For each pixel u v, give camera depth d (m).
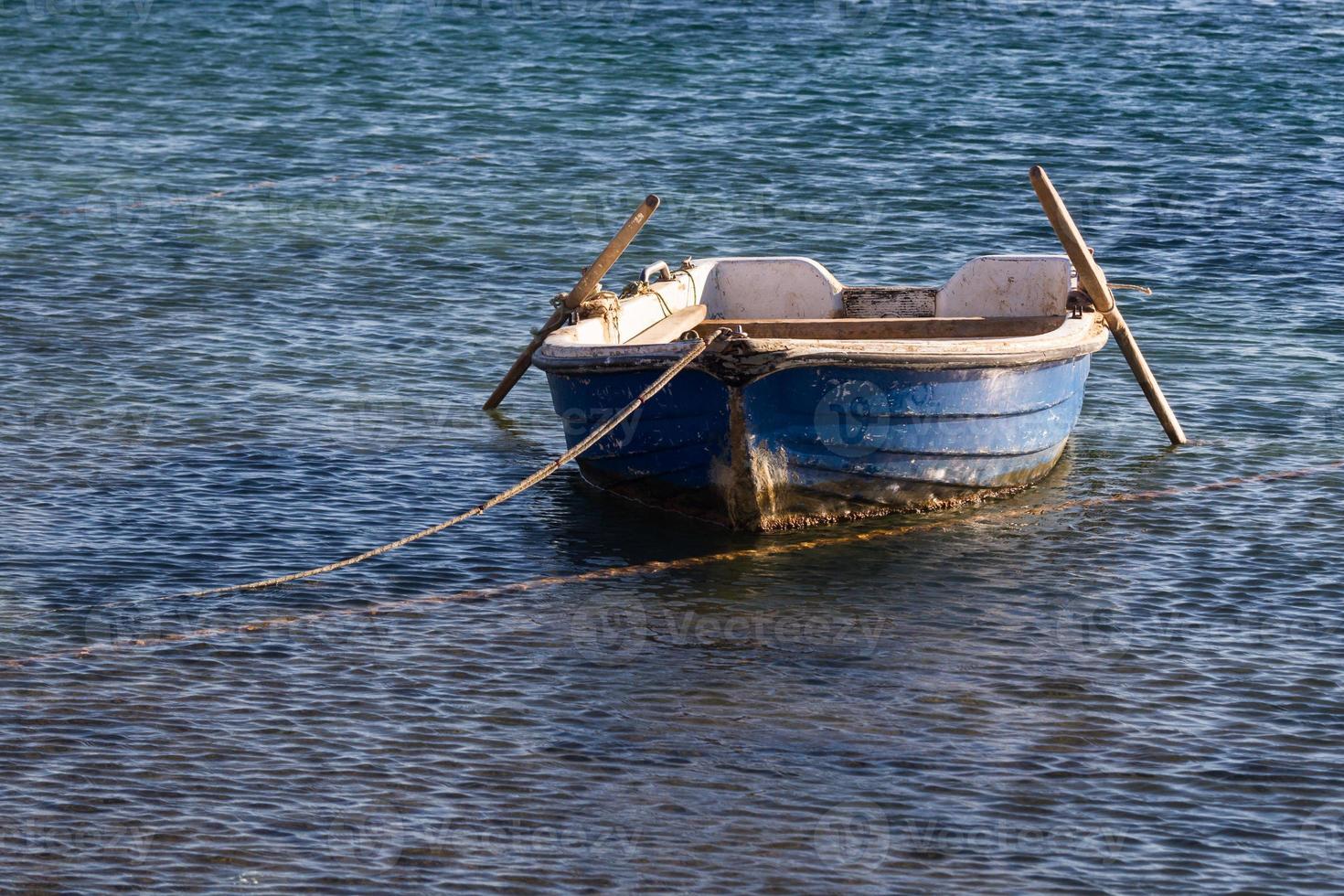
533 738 31.98
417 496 44.91
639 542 42.28
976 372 43.06
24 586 38.22
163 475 45.50
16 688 33.34
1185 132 92.12
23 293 61.94
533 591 39.12
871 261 69.50
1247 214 75.94
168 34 117.44
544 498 45.31
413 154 86.50
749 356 39.91
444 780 30.42
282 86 102.19
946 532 43.12
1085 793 30.31
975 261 51.47
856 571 40.41
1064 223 46.84
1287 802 30.08
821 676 34.72
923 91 101.44
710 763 31.17
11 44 113.00
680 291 51.44
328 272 66.00
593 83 103.12
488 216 75.06
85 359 55.03
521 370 50.97
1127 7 129.38
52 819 28.83
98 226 71.94
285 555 40.66
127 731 31.86
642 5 129.25
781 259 52.97
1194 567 40.62
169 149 86.81
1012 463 45.59
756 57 110.69
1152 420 51.84
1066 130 92.19
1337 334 59.84
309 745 31.50
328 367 55.53
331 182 80.69
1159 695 34.00
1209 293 64.56
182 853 27.97
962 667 35.16
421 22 121.94
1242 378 55.31
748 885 27.41
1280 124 94.00
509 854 28.14
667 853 28.23
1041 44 115.62
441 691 33.78
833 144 88.62
